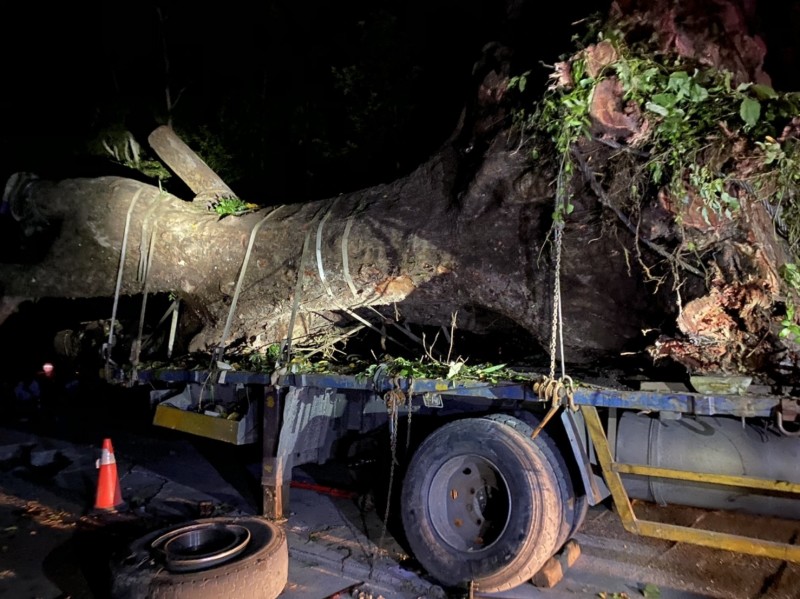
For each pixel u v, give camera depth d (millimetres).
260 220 5871
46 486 6348
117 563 3857
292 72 10391
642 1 3689
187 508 5719
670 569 4340
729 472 3498
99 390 10516
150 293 6801
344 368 5133
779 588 3984
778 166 3365
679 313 3566
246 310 5785
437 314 5344
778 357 3494
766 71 4871
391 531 5027
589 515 5383
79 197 6434
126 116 11344
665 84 3467
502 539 3893
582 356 4621
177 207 6371
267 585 3812
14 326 9617
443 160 4961
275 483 5102
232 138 10453
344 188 9555
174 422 5648
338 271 5172
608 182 3787
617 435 3830
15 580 4336
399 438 5219
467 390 4078
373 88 8805
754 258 3465
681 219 3471
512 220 4379
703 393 3504
